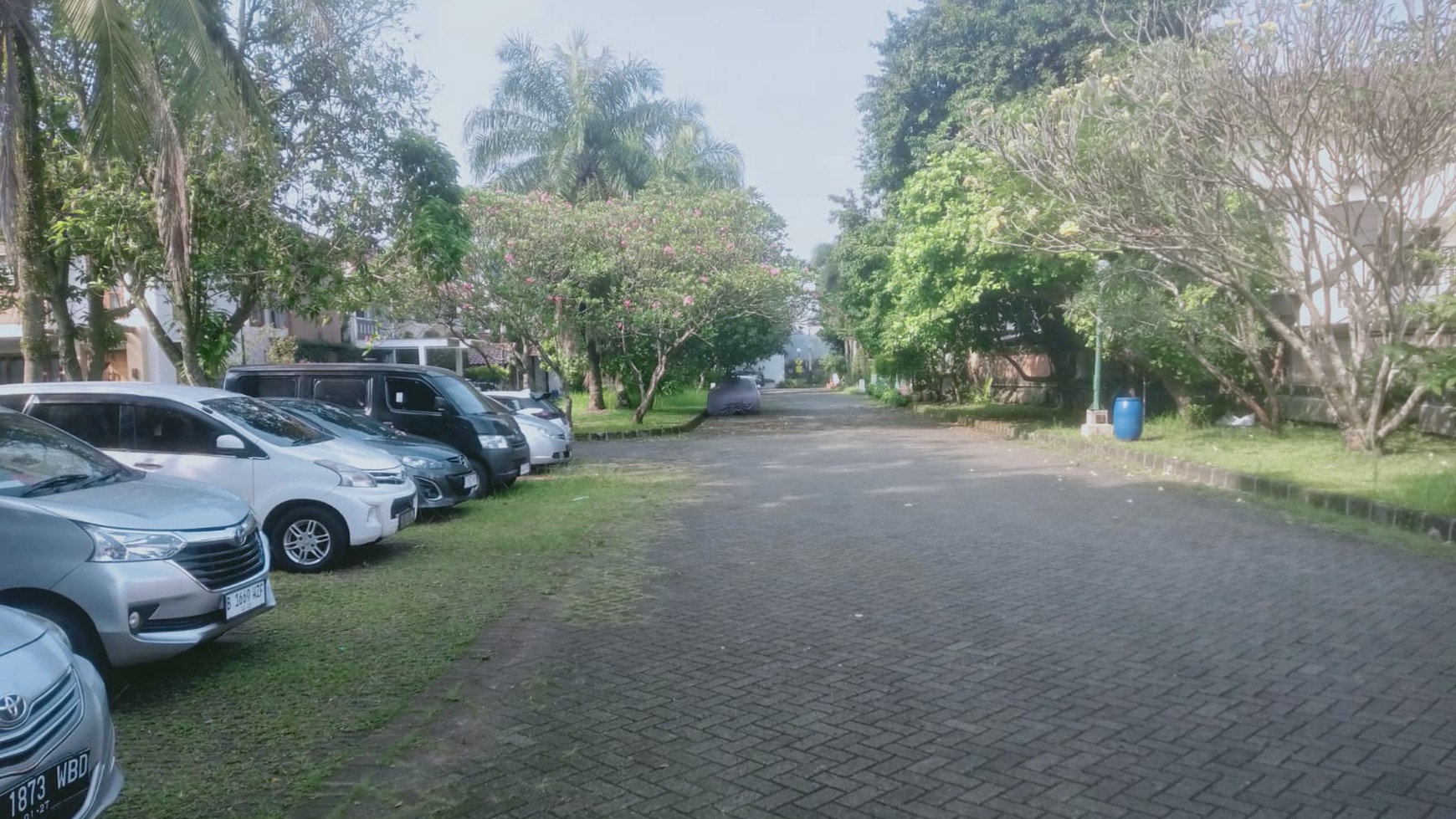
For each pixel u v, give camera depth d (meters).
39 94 11.31
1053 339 25.92
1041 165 13.63
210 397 9.34
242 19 13.95
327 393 13.56
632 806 4.20
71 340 13.67
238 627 6.98
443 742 4.89
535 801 4.24
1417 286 12.69
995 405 33.88
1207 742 4.78
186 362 13.75
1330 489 11.59
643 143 32.84
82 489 5.83
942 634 6.68
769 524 11.14
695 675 5.91
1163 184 12.81
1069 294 20.81
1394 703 5.25
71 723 3.56
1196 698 5.39
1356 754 4.61
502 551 9.70
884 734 4.96
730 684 5.74
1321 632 6.56
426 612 7.40
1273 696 5.39
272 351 27.39
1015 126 14.80
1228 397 20.64
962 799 4.23
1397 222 12.41
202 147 12.38
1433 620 6.76
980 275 20.33
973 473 15.62
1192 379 19.12
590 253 24.72
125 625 5.30
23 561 5.21
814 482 14.85
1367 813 4.03
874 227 29.47
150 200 12.59
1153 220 13.23
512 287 23.73
